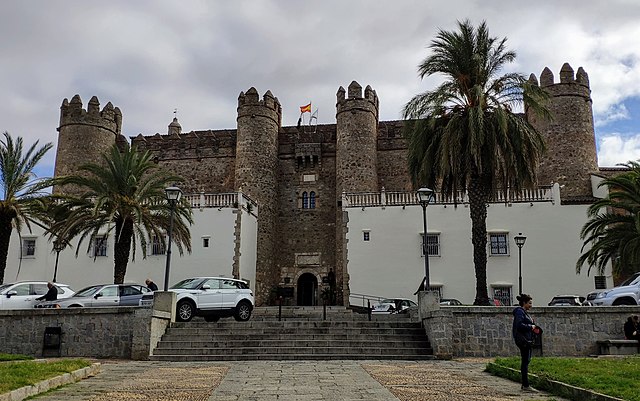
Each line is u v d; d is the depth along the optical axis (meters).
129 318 19.69
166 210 31.16
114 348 19.55
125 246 29.38
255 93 47.44
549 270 35.50
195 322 21.42
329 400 10.05
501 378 13.11
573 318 19.36
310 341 19.28
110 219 28.34
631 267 29.12
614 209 35.94
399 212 37.62
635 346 18.22
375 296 36.56
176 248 39.25
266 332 20.25
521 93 24.66
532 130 25.02
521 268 34.47
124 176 29.36
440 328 18.22
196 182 49.38
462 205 36.94
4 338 20.09
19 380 10.45
